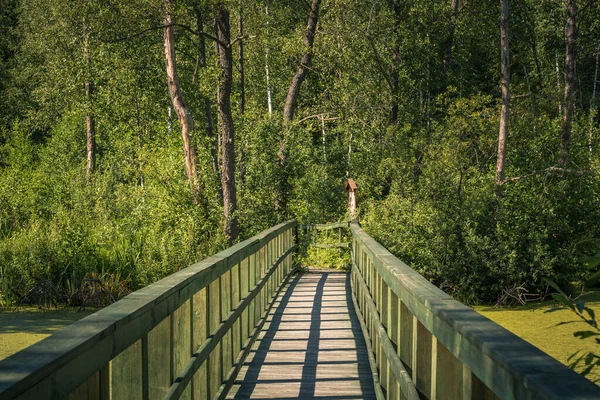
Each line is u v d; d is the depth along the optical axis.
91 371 2.64
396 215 18.84
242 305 7.78
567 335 12.24
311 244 21.45
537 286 16.83
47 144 47.38
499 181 18.66
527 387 1.73
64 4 34.12
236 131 24.59
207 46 34.91
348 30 32.84
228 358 6.96
